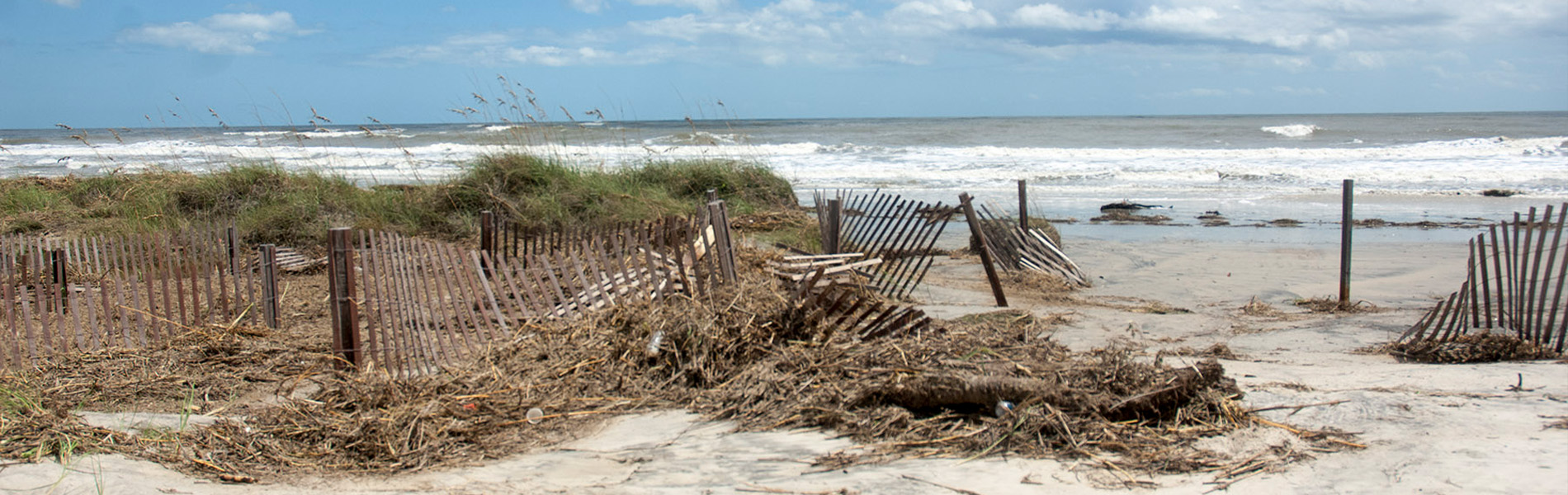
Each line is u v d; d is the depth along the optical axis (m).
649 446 3.93
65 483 3.41
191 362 5.64
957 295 8.69
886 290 8.70
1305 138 44.66
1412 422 3.62
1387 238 13.12
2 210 11.80
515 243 8.61
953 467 3.40
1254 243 12.76
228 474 3.69
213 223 11.22
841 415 4.05
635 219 11.38
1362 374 4.85
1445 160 27.53
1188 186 20.97
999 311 7.44
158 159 24.80
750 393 4.45
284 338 6.32
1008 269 9.91
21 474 3.50
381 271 5.41
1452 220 14.88
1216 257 11.41
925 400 3.97
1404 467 3.09
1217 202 17.92
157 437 4.05
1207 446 3.49
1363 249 11.92
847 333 5.14
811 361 4.64
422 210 11.59
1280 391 4.30
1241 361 5.62
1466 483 2.88
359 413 4.34
